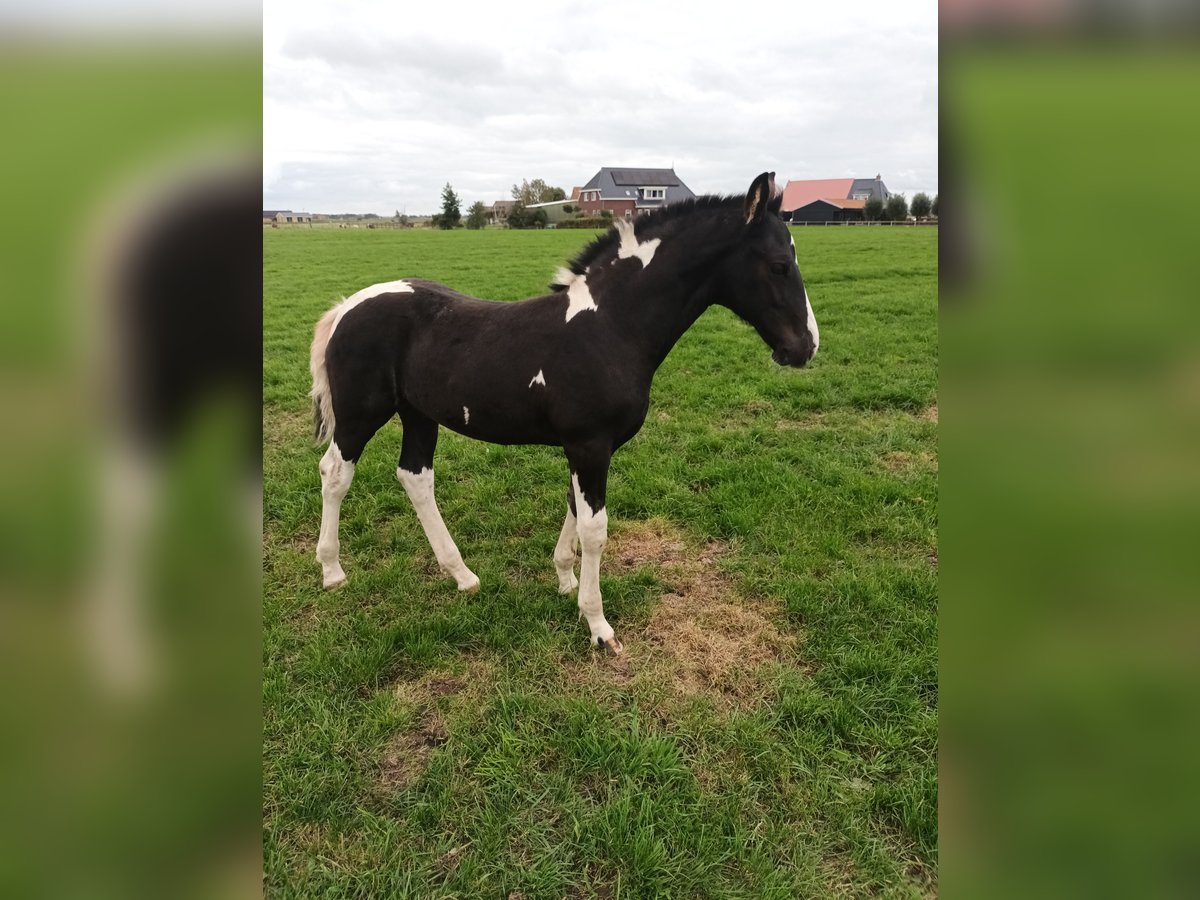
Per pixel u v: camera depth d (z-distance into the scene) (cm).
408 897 212
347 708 284
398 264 2147
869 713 278
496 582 373
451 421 321
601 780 250
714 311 1177
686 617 343
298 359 885
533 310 304
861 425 610
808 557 387
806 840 229
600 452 301
